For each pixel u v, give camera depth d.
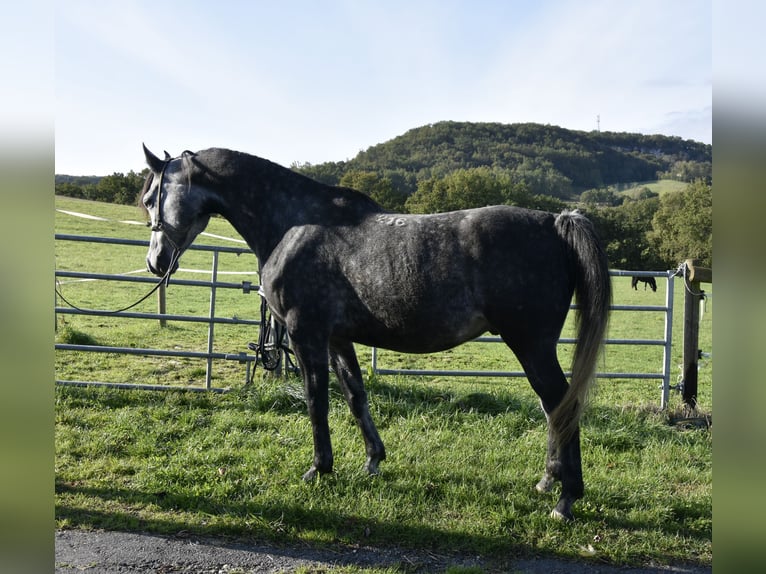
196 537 3.20
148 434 4.60
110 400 5.34
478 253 3.20
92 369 6.97
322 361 3.61
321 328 3.57
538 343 3.23
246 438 4.59
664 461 4.43
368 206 3.65
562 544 3.17
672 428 5.16
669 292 5.59
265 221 3.83
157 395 5.51
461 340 3.39
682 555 3.14
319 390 3.64
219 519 3.35
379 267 3.34
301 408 5.30
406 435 4.74
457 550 3.13
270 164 3.92
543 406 3.31
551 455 3.72
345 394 4.01
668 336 5.61
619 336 13.41
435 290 3.24
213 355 5.84
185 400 5.42
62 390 5.46
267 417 5.04
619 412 5.41
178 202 4.02
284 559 3.00
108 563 2.91
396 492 3.74
